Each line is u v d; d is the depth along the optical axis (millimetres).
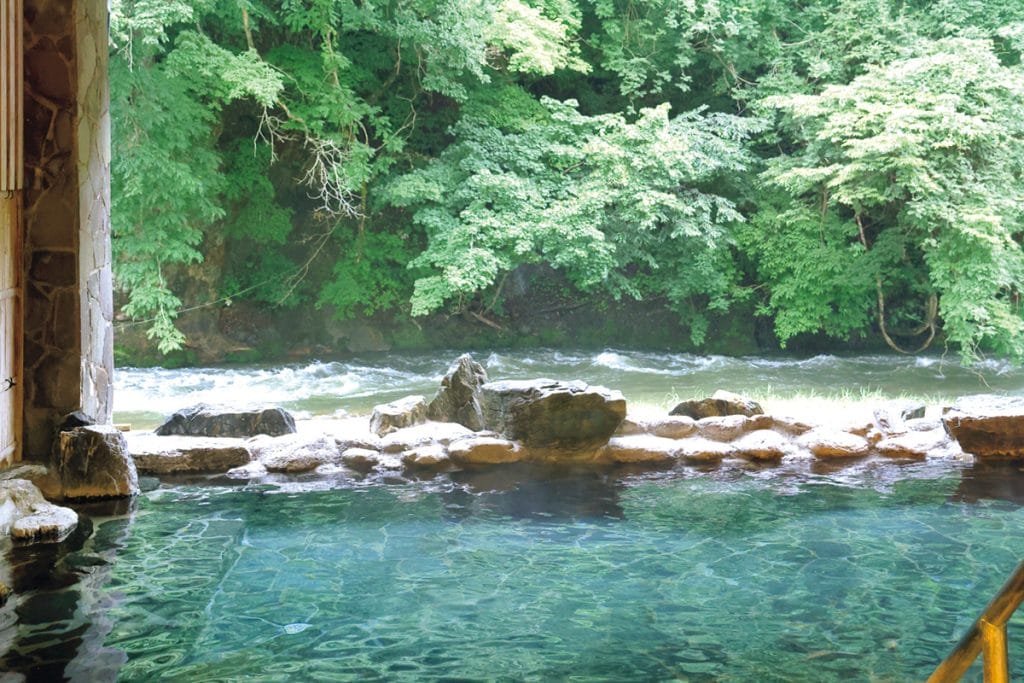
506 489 5902
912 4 15992
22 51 5801
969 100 13188
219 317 15969
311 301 16672
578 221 14172
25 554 4594
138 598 4000
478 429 7109
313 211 16688
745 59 16453
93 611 3850
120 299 14602
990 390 13164
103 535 4914
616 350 16906
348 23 14000
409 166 16484
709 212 15125
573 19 15430
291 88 14961
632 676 3273
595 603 3965
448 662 3389
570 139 15516
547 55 14617
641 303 17672
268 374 14188
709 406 7367
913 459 6680
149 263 13609
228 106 15484
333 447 6613
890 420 7242
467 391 7203
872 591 4070
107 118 6574
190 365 15188
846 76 15570
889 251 14352
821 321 16047
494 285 17125
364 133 15906
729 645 3533
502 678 3256
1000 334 13062
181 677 3240
